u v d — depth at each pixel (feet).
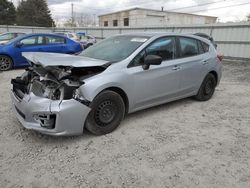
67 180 8.66
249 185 8.59
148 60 12.52
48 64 10.23
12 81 12.98
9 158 9.91
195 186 8.48
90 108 11.03
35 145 10.96
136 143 11.38
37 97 10.63
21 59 29.66
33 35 30.45
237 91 22.02
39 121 10.49
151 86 13.52
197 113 15.61
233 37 48.57
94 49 15.03
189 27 57.00
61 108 10.16
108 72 11.73
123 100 12.74
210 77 17.95
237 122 14.35
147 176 8.98
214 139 12.07
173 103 17.40
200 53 17.01
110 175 8.98
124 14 151.74
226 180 8.84
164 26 62.64
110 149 10.78
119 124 12.67
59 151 10.51
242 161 10.12
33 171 9.12
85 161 9.83
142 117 14.55
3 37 37.29
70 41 33.78
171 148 11.03
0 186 8.27
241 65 40.63
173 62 14.70
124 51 13.37
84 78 11.10
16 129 12.44
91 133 12.08
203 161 10.05
